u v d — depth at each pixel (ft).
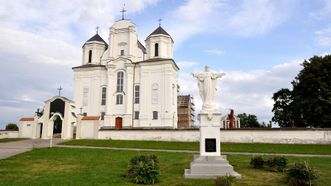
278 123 187.52
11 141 134.41
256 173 53.78
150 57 196.24
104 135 144.15
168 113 181.27
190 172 50.16
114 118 190.29
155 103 185.06
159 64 187.73
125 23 201.67
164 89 184.55
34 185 43.73
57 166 61.72
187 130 133.49
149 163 47.98
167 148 108.68
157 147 111.34
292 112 169.27
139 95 190.39
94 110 197.16
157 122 182.29
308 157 82.84
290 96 175.63
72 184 44.50
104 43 214.07
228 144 119.85
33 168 59.16
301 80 159.53
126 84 192.34
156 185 44.34
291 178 44.98
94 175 51.52
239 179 48.21
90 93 200.13
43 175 51.67
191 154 85.46
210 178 48.47
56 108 155.22
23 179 48.14
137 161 53.42
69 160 70.03
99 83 200.34
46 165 62.95
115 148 106.83
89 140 132.87
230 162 68.44
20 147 104.73
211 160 51.34
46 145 115.65
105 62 204.33
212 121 53.83
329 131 118.83
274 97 189.06
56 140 138.82
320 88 151.23
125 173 52.70
